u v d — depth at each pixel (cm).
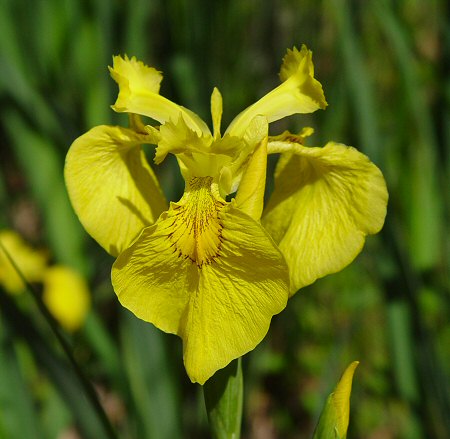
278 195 41
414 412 53
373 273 62
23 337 49
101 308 74
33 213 87
